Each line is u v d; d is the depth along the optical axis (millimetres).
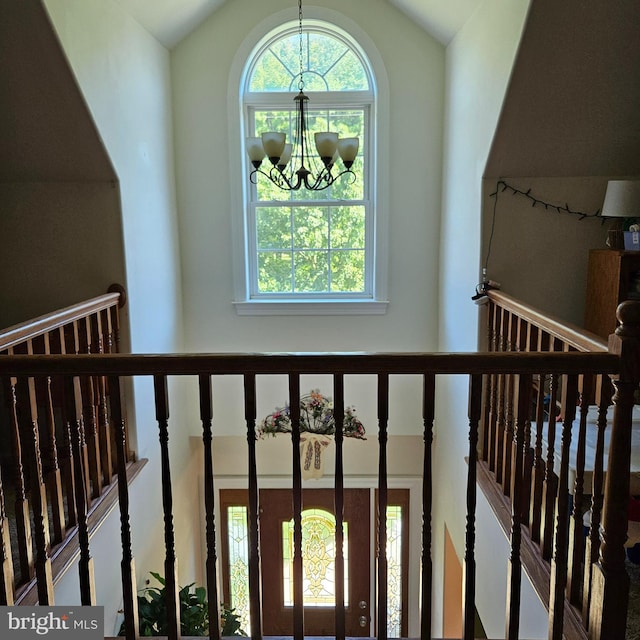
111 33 2721
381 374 1474
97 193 2846
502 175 2852
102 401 2500
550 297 2957
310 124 3852
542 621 1815
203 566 4262
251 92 3785
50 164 2754
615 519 1469
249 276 3988
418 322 3947
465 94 3152
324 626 4234
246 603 4312
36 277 2930
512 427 2326
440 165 3742
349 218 3951
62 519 2072
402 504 4184
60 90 2396
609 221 2881
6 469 2887
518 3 2303
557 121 2596
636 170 2828
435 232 3830
